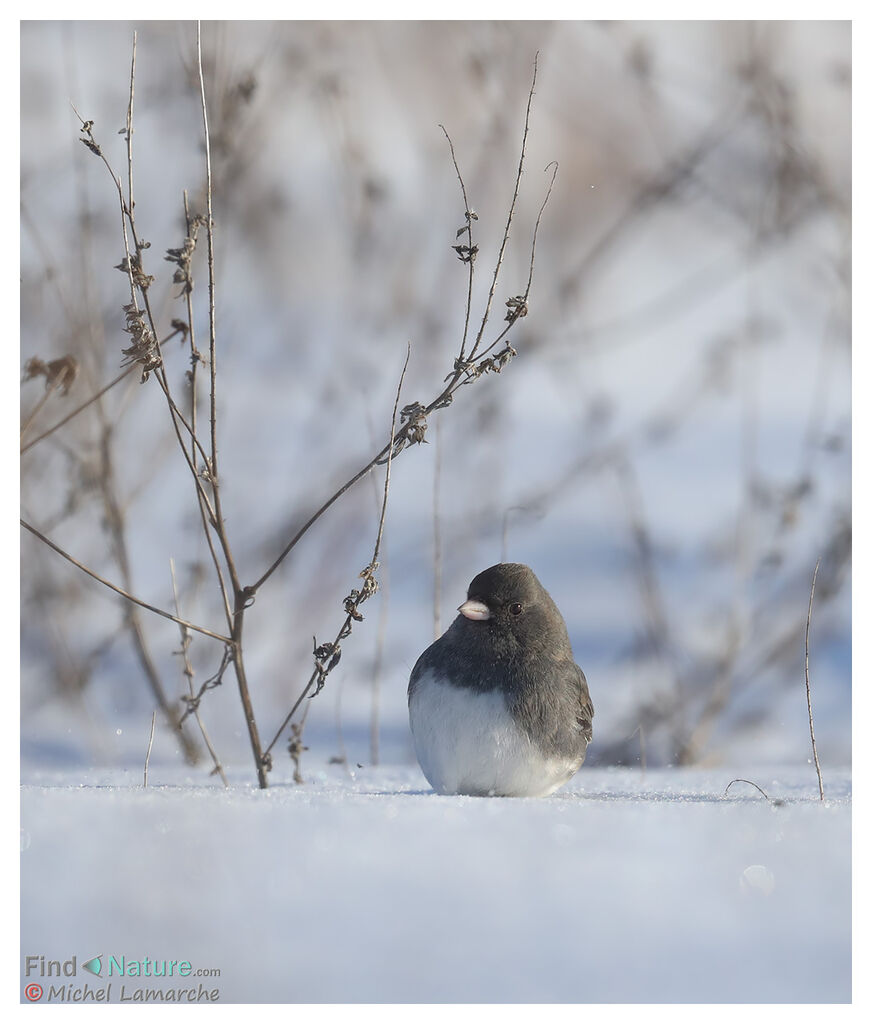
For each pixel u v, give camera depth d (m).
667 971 3.46
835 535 13.13
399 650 12.56
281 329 16.34
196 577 11.73
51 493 11.97
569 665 7.26
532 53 16.61
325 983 3.41
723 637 12.79
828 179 15.55
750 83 16.12
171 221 12.86
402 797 6.22
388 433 14.56
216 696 11.66
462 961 3.51
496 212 16.56
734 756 11.52
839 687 12.68
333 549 13.77
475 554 13.88
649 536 14.43
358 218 15.88
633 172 18.25
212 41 11.23
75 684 11.26
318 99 15.48
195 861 4.48
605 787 8.07
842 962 3.56
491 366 7.16
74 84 13.28
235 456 14.54
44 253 10.96
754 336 17.27
